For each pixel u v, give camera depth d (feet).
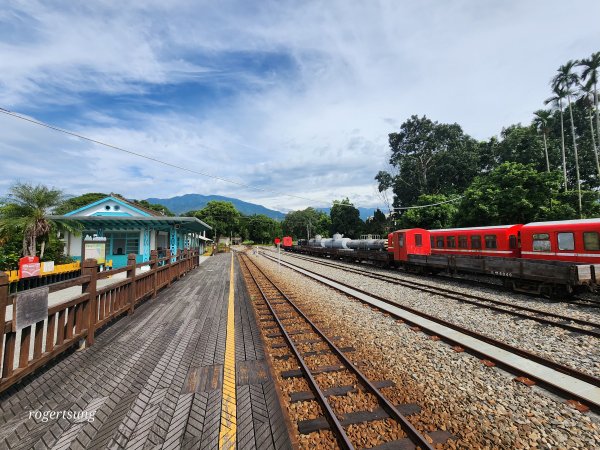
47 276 40.65
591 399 13.83
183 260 53.11
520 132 114.11
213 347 18.28
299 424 11.73
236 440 10.12
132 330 21.45
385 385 14.99
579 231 36.47
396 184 152.35
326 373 16.34
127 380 14.07
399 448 10.59
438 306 31.71
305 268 75.00
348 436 11.13
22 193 47.60
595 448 10.85
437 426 11.90
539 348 20.18
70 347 17.81
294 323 25.91
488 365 17.16
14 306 12.05
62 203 51.44
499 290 40.68
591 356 18.66
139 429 10.55
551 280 33.04
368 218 191.72
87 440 10.00
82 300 17.62
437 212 105.81
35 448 9.61
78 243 59.00
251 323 24.06
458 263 47.34
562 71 91.09
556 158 108.68
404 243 62.95
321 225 271.28
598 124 87.56
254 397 12.81
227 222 272.92
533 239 41.81
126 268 24.21
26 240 46.60
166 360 16.34
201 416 11.36
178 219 52.85
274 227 326.03
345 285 45.55
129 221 53.67
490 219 78.18
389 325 25.30
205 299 32.42
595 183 112.57
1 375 11.80
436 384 15.34
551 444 11.07
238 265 82.02
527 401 13.76
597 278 31.19
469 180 131.44
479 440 11.12
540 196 71.05
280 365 17.22
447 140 145.28
